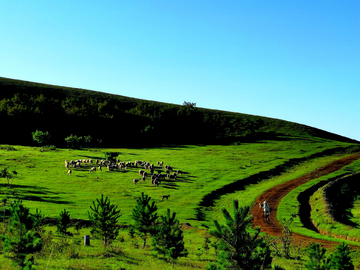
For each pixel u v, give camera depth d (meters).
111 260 23.06
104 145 140.50
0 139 128.62
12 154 101.69
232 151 133.50
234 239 13.29
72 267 19.38
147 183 80.81
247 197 75.00
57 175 82.25
